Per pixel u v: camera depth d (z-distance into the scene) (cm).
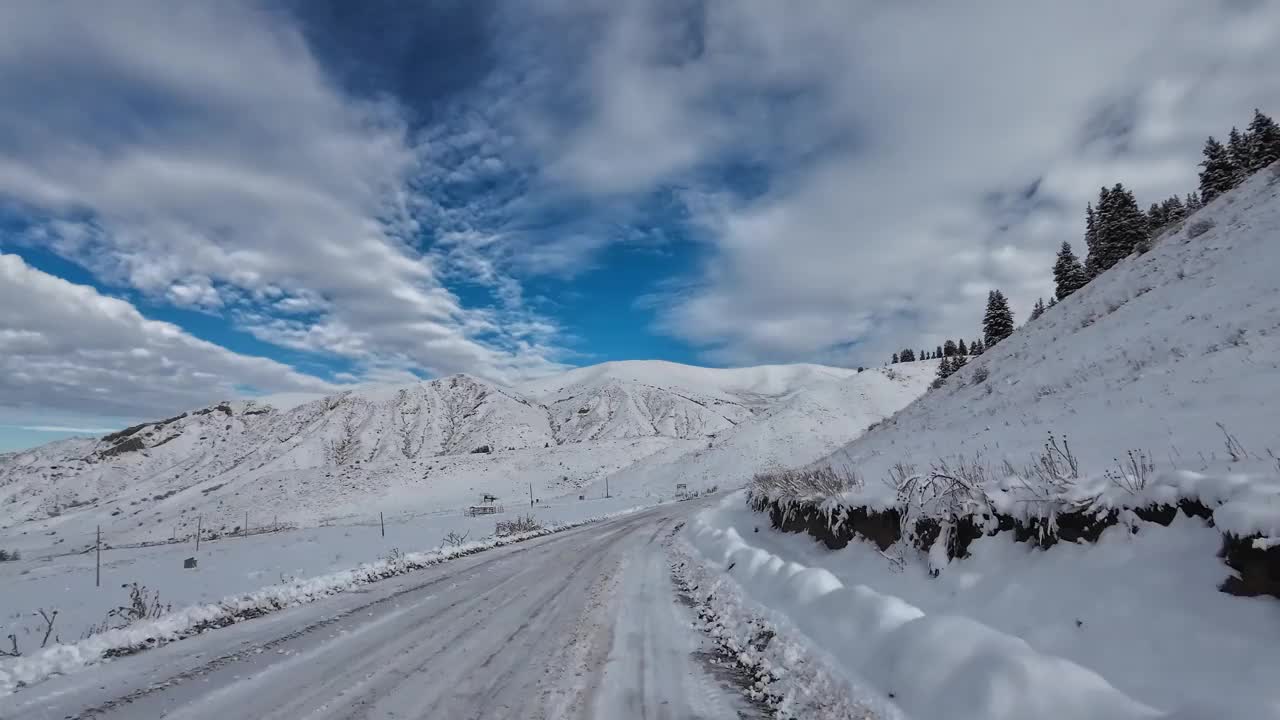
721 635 698
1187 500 438
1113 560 472
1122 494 493
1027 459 1105
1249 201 2056
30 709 467
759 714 456
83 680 537
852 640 541
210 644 664
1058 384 1806
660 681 534
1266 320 1195
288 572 1477
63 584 1612
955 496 693
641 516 2812
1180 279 1888
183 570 1734
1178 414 990
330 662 593
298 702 479
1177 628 374
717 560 1206
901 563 762
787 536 1286
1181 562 416
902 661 451
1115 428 1098
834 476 1254
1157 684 345
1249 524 362
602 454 8594
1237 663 321
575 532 2170
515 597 946
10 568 2466
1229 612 359
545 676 548
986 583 584
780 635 629
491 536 2162
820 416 7475
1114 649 396
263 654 622
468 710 462
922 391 8038
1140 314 1877
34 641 834
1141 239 4550
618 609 854
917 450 2073
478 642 671
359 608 865
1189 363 1258
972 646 416
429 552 1497
